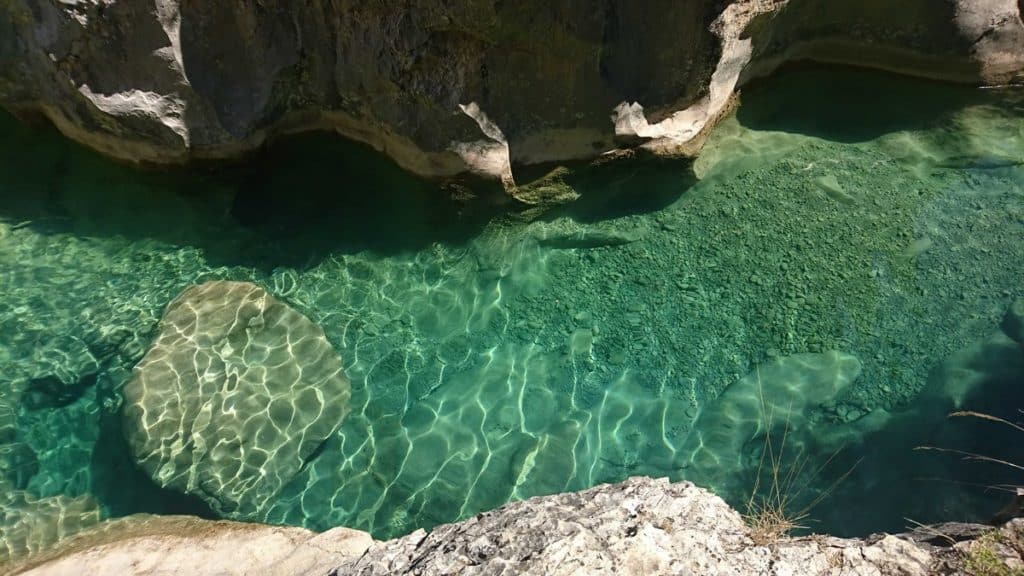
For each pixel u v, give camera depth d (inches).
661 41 218.5
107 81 232.2
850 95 268.7
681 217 243.3
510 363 217.5
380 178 251.3
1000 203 237.3
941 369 203.3
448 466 197.0
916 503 180.1
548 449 199.8
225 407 201.0
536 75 218.7
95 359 213.2
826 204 240.2
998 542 107.4
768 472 191.8
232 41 231.6
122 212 247.1
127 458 194.4
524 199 239.0
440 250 238.4
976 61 254.4
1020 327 206.1
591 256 238.5
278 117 248.8
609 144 232.5
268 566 144.9
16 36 236.7
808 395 204.1
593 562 98.9
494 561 100.7
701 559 101.8
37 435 199.6
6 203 246.7
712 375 211.3
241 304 223.0
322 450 199.9
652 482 124.4
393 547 117.0
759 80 263.7
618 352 217.9
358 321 224.8
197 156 244.5
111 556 152.0
